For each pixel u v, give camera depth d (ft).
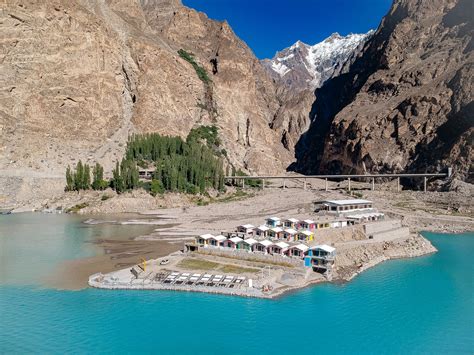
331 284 241.14
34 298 213.46
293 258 260.21
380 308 209.15
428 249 327.67
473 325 192.95
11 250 311.47
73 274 250.78
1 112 628.69
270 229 314.55
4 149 621.31
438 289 237.66
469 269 277.64
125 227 415.64
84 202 557.33
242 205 568.82
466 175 638.94
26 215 509.76
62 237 362.94
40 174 621.31
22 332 179.32
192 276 236.84
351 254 287.07
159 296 217.56
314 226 328.90
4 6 647.15
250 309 204.13
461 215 484.74
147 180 621.31
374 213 393.29
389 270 273.54
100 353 164.45
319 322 192.24
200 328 185.06
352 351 169.17
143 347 168.86
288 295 221.87
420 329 188.03
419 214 481.46
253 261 265.34
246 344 172.45
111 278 237.25
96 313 197.67
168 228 406.00
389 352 168.86
